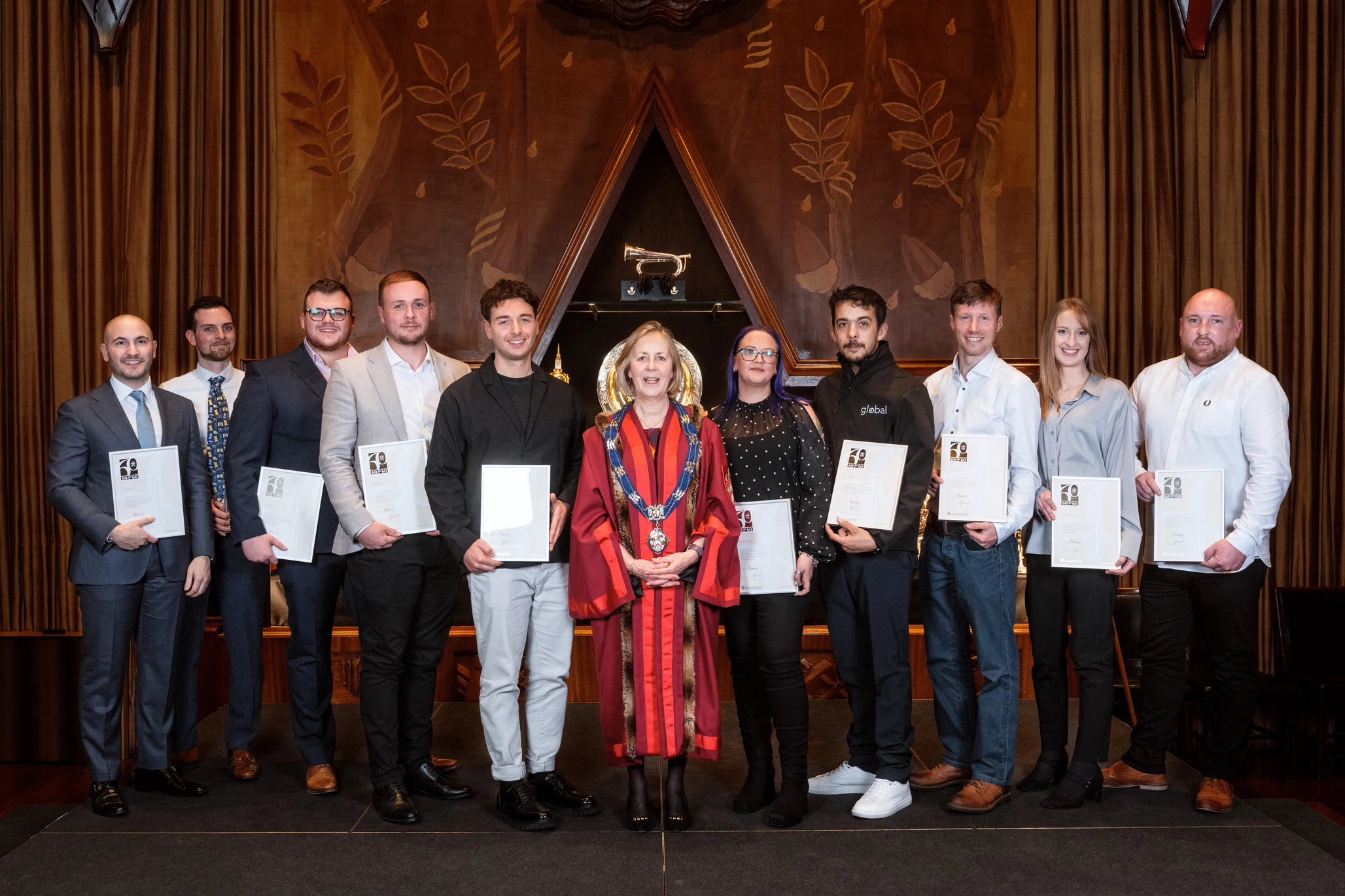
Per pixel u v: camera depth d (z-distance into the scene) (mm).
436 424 2865
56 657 3916
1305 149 4516
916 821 2875
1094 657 2992
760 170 4645
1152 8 4559
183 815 2947
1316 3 4508
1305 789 3844
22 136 4473
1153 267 4551
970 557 2969
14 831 3105
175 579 3133
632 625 2768
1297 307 4520
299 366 3191
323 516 3107
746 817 2922
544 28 4633
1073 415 3039
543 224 4633
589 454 2805
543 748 2939
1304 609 4184
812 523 2857
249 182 4559
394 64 4605
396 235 4605
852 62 4645
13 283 4488
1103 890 2445
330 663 3227
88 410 3113
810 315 4652
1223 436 3004
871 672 3049
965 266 4633
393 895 2414
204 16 4535
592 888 2449
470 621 4312
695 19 4566
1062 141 4578
